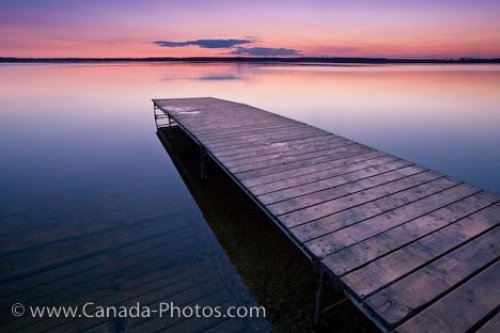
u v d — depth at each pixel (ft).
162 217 16.94
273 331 9.00
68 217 17.15
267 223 15.52
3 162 28.55
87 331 9.20
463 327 5.83
